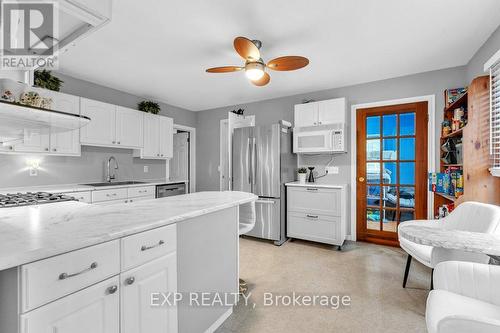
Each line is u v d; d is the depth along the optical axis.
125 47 2.50
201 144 5.30
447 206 2.52
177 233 1.35
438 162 3.07
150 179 4.46
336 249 3.31
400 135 3.36
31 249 0.74
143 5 1.84
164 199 1.81
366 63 2.89
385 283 2.34
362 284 2.32
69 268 0.82
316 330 1.67
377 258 2.97
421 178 3.20
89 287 0.88
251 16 1.98
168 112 4.79
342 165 3.74
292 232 3.62
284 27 2.15
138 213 1.29
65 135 3.00
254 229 3.76
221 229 1.74
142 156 3.97
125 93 3.99
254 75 2.32
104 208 1.44
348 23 2.09
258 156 3.75
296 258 2.99
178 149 5.49
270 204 3.63
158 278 1.17
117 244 0.98
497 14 1.96
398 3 1.83
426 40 2.37
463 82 2.94
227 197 1.91
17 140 2.14
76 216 1.23
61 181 3.28
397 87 3.32
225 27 2.14
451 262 1.21
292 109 4.18
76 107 3.09
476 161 2.04
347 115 3.68
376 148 3.51
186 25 2.11
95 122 3.30
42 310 0.76
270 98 4.38
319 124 3.57
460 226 1.92
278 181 3.59
